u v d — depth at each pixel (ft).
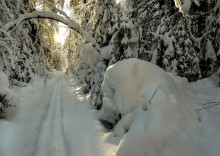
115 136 23.56
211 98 24.56
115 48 36.94
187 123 20.36
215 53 33.96
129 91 24.29
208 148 18.56
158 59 35.70
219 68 30.96
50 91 58.29
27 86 51.47
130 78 24.71
